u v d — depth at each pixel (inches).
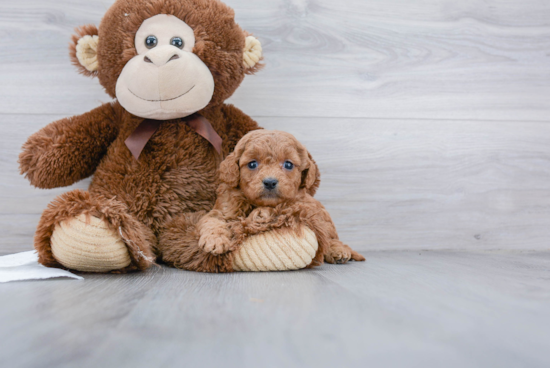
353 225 57.4
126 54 40.9
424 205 58.5
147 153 43.2
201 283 29.6
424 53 58.6
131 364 14.2
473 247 59.2
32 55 52.4
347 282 30.1
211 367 14.0
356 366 14.4
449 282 30.7
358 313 21.0
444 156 58.9
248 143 38.9
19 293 25.8
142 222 41.4
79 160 42.5
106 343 16.3
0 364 14.1
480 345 16.7
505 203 59.8
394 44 58.1
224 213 39.1
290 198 38.4
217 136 44.8
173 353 15.2
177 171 43.2
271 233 35.7
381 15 57.8
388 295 25.5
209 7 42.9
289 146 38.8
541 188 60.5
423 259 47.7
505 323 19.8
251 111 55.7
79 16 53.2
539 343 17.1
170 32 41.2
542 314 21.5
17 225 51.9
